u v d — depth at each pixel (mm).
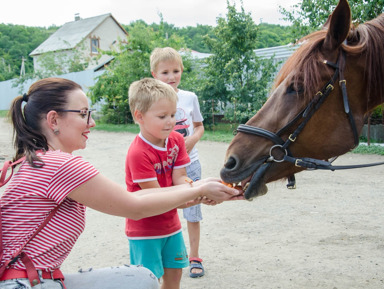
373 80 2238
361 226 4176
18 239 1530
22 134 1656
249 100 13383
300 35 10258
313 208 4891
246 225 4383
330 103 2207
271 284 3006
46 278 1540
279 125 2266
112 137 13797
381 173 6695
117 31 44781
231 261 3465
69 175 1566
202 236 4113
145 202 1735
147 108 2158
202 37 14297
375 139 10211
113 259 3611
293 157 2275
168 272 2422
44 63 34438
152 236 2262
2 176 1607
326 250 3598
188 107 3246
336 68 2186
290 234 4035
